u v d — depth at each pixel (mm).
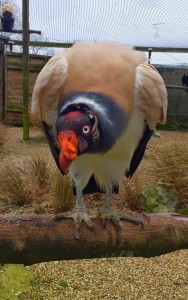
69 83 2223
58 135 1873
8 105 10258
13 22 9883
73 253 2014
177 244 2150
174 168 5215
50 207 4949
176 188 5105
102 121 1991
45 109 2412
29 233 1883
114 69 2205
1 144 7102
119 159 2393
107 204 2207
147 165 5492
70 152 1784
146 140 2516
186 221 2164
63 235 1959
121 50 2350
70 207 4891
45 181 5387
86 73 2184
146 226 2096
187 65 11344
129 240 2072
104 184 2521
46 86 2322
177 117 11047
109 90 2152
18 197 5129
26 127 8180
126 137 2291
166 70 11391
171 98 11047
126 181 5141
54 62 2314
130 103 2248
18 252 1879
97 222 2068
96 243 2031
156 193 5000
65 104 2127
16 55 10125
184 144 5617
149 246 2119
